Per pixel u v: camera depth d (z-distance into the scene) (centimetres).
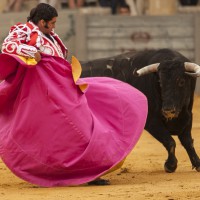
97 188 1756
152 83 2172
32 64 1730
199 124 3478
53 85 1756
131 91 1875
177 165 2280
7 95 1781
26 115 1758
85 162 1747
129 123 1825
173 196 1616
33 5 5175
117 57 2372
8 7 5122
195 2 5284
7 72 1772
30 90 1761
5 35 4847
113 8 5075
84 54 4769
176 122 2188
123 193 1667
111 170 1789
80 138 1750
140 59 2273
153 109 2178
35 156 1756
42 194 1681
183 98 2120
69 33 4775
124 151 1786
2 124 1802
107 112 1834
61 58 1775
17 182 1984
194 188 1734
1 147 1781
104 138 1764
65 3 5306
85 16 4769
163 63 2116
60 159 1747
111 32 4791
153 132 2170
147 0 5272
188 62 2128
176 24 4781
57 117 1747
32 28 1786
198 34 4762
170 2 5041
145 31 4794
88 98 1842
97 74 2377
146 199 1587
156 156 2562
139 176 2039
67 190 1725
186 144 2198
